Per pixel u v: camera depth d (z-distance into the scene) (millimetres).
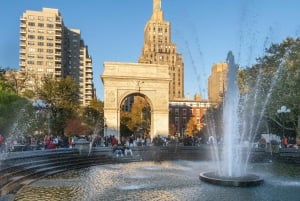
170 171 32969
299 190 21719
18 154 30781
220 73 93938
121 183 24719
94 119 109000
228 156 29234
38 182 25266
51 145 43750
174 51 130250
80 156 40344
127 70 79625
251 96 61281
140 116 123500
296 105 53906
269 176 28859
